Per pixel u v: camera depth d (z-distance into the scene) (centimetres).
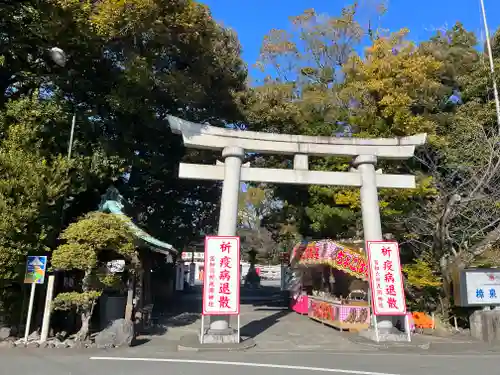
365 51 2075
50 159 1295
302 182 1334
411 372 855
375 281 1261
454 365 939
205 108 1958
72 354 983
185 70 1755
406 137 1401
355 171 1401
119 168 1525
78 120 1437
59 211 1348
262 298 2855
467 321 1527
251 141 1327
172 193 2142
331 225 1878
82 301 1076
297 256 1997
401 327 1362
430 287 1623
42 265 1119
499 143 1689
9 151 1130
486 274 1448
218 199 2259
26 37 1316
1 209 1062
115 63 1570
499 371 874
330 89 2277
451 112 2123
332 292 1716
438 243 1617
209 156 1992
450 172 1838
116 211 1399
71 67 1507
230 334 1164
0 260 1053
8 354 968
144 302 1600
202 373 814
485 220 1653
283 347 1179
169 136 1828
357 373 841
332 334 1416
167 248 1455
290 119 2044
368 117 1933
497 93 1962
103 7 1283
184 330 1426
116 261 1366
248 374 813
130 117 1597
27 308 1223
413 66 1888
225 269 1185
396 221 1772
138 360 931
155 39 1489
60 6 1248
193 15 1476
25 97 1306
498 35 2261
